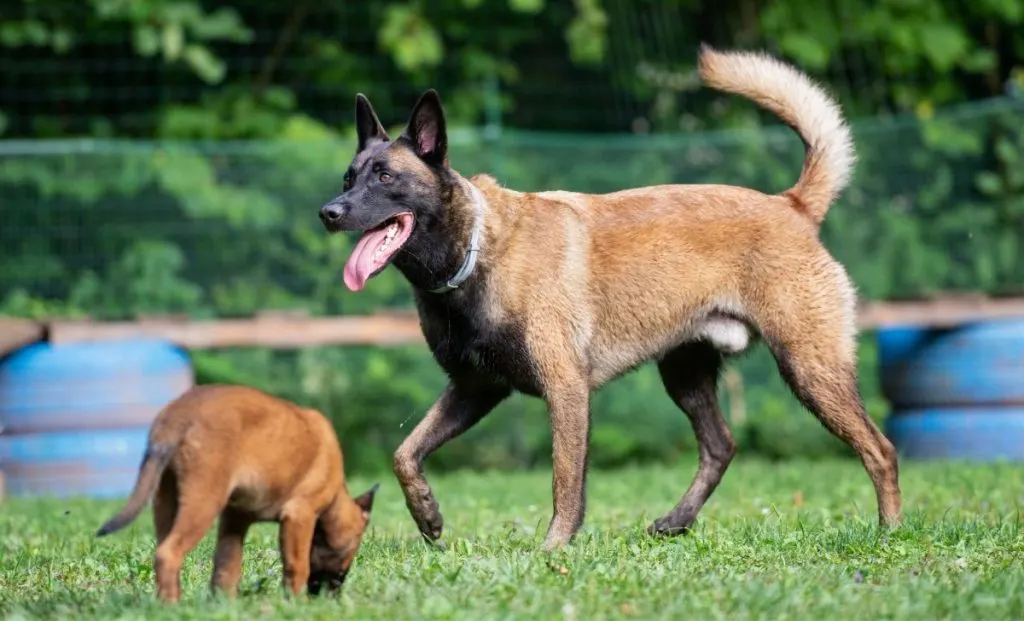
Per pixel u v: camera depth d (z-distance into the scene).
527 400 15.09
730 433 7.81
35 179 14.38
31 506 10.18
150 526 8.59
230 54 17.09
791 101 7.74
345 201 6.89
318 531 5.32
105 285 14.61
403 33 16.52
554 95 18.33
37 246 14.51
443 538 7.36
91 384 11.67
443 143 7.02
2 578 6.23
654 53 18.44
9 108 16.45
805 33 17.80
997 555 6.20
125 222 14.74
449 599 5.10
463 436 14.91
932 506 8.27
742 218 7.37
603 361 7.29
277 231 15.00
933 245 15.95
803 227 7.43
